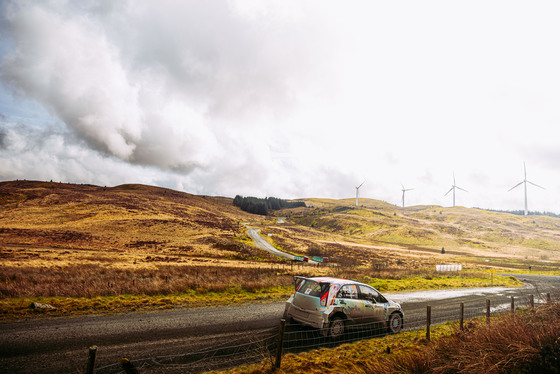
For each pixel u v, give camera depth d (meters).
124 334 8.14
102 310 10.69
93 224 103.12
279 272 30.78
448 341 7.10
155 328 8.86
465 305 16.22
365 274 30.38
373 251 109.50
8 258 37.00
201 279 19.17
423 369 5.71
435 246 163.25
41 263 31.41
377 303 9.77
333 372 5.99
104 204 139.25
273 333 8.88
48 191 164.00
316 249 89.19
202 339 8.04
